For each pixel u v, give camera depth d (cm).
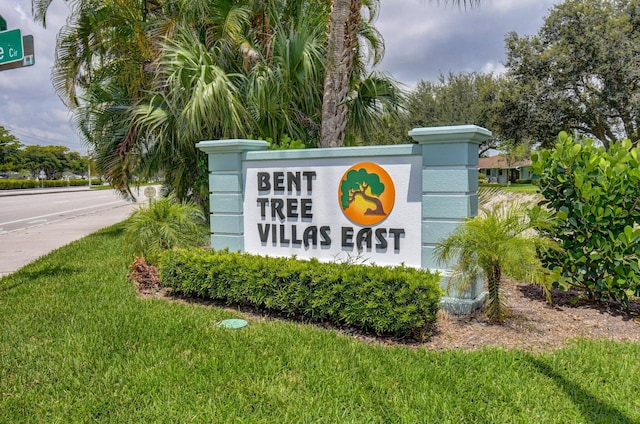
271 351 340
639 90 2319
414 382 288
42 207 2262
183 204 715
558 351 331
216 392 281
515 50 2631
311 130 811
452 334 372
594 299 443
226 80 697
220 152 536
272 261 450
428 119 3030
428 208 423
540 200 466
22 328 406
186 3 779
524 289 495
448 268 418
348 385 287
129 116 820
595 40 2336
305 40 713
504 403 262
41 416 260
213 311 447
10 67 549
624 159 414
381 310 367
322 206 481
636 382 284
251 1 775
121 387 290
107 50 981
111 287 554
